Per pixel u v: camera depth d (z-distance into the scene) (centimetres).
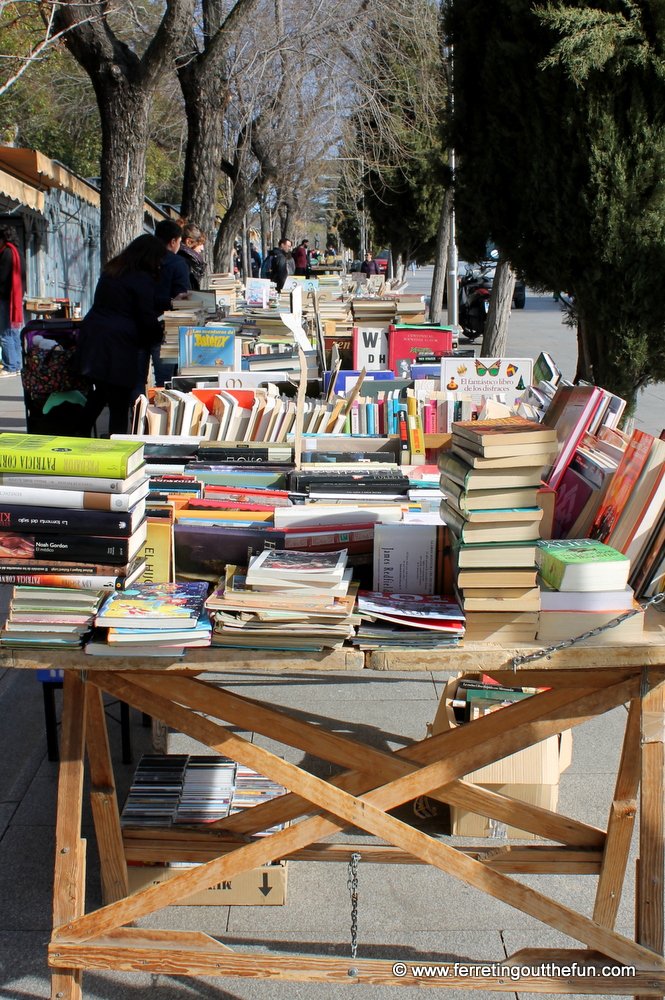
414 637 206
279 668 205
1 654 206
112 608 204
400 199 2291
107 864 249
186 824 271
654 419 1054
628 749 235
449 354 582
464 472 206
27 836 308
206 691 219
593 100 423
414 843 219
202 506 250
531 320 2238
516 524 207
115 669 207
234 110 1653
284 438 336
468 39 491
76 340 617
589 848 249
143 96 854
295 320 288
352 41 1275
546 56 431
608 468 244
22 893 279
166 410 354
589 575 209
